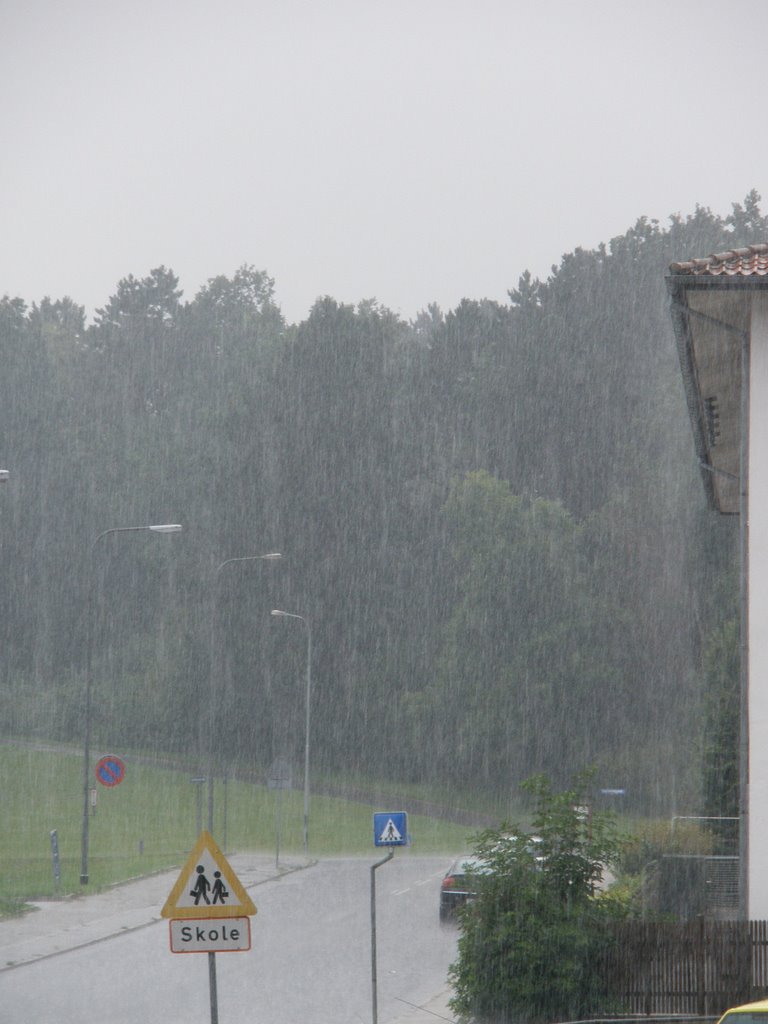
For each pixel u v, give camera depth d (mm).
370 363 145000
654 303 149125
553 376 146750
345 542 137000
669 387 135125
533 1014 27438
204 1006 29688
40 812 103375
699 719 79438
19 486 165625
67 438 171250
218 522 140625
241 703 135375
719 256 33812
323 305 148000
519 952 27219
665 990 27625
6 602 161875
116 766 59438
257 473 139500
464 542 133875
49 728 151875
